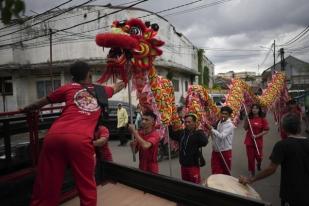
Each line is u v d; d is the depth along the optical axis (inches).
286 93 481.4
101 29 843.4
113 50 144.3
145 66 151.9
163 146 367.2
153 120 170.4
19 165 124.0
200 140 192.2
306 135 499.5
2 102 930.1
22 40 878.4
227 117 228.1
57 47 880.3
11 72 906.7
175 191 109.2
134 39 139.7
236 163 344.5
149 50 149.4
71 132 95.3
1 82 933.2
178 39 1140.5
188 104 257.8
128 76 147.0
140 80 164.4
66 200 120.0
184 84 1240.2
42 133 148.6
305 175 138.8
